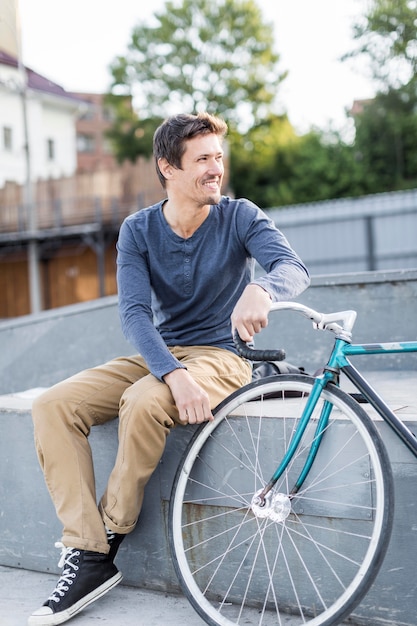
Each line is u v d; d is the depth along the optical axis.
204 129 2.16
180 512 2.13
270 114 43.69
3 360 5.06
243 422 2.15
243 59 42.84
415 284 3.49
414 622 1.92
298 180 40.34
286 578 2.13
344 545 2.01
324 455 2.02
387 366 3.57
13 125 37.81
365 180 38.22
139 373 2.33
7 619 2.17
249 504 2.15
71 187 24.31
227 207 2.30
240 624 2.08
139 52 43.00
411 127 35.47
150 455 2.10
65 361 4.80
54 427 2.17
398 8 23.34
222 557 2.23
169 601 2.26
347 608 1.76
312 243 16.83
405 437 1.83
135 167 23.50
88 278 24.88
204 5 42.09
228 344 2.33
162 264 2.30
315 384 1.94
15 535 2.66
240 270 2.31
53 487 2.17
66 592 2.08
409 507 1.91
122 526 2.15
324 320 1.95
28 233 24.36
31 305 25.84
